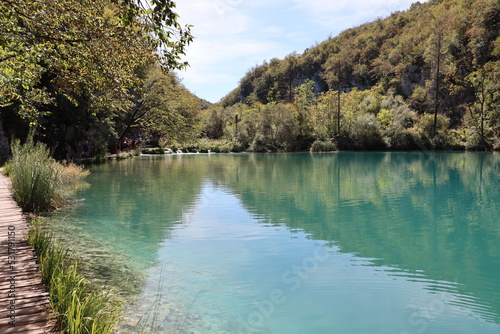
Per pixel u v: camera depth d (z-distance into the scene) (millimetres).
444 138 37312
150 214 8148
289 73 101062
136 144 36219
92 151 23328
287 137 41062
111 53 6980
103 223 7199
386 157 28859
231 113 60844
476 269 4836
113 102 8641
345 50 86000
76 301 2672
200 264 4926
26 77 8195
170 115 28719
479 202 9703
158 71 27703
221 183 13656
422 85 57531
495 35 49531
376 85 71000
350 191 11680
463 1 61219
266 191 11711
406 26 74438
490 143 34781
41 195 7938
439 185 12914
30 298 2918
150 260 5043
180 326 3195
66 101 18312
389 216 8102
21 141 17938
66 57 7355
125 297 3760
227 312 3520
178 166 21469
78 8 6922
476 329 3256
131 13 4754
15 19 5906
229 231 6703
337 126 42969
